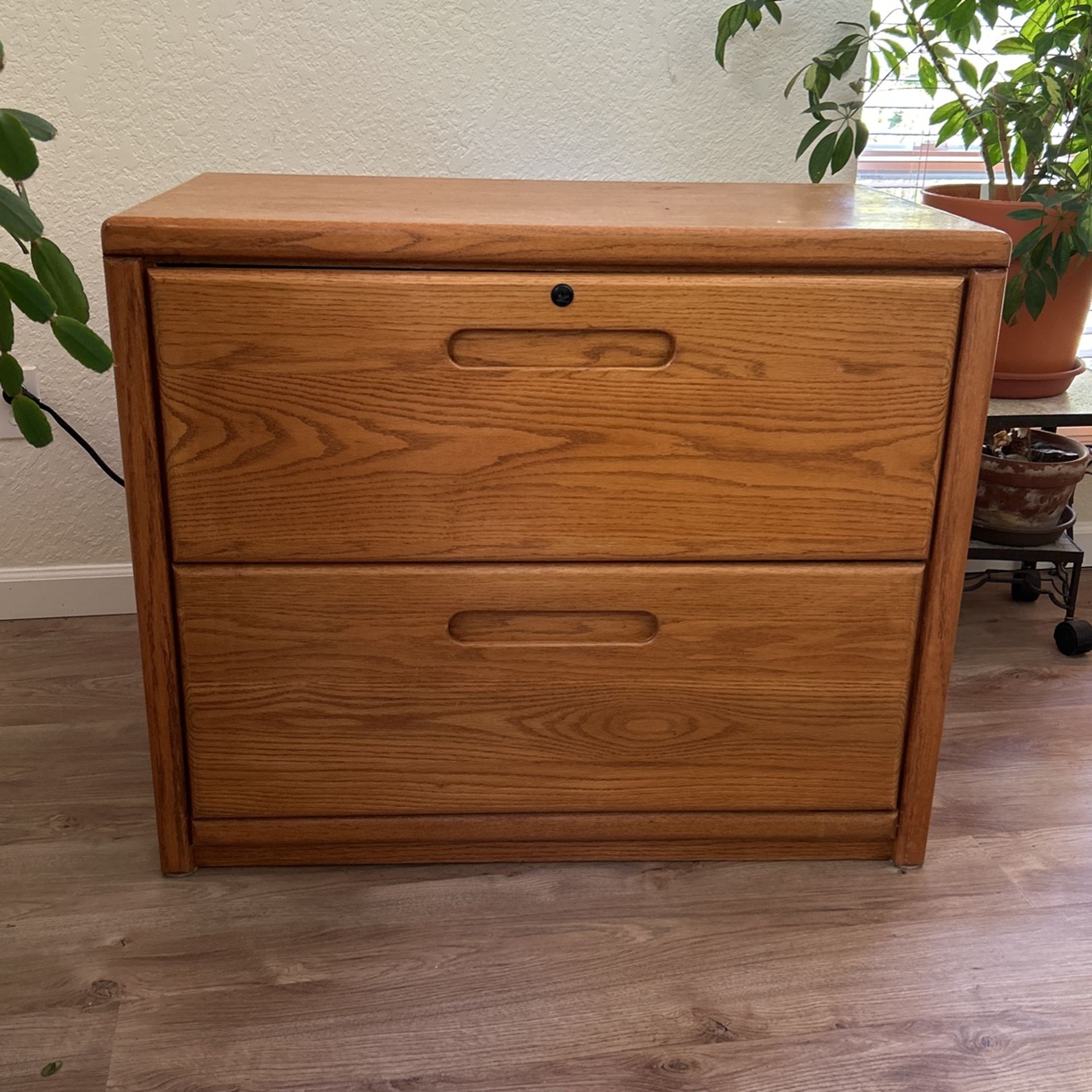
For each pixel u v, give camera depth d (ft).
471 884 3.32
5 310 2.29
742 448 2.98
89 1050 2.68
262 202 3.09
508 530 3.02
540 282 2.80
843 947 3.08
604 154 4.57
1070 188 4.21
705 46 4.47
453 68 4.37
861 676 3.21
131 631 4.79
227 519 2.95
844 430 2.97
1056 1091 2.63
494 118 4.46
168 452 2.87
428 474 2.95
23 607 4.86
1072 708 4.33
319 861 3.37
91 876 3.29
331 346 2.81
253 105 4.33
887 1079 2.65
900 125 4.98
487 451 2.94
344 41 4.29
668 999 2.89
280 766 3.21
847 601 3.13
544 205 3.22
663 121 4.55
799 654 3.18
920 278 2.85
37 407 2.47
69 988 2.87
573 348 2.88
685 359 2.88
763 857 3.45
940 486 3.05
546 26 4.36
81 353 2.36
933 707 3.24
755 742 3.27
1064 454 4.85
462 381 2.87
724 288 2.82
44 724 4.07
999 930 3.15
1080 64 4.10
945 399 2.96
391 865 3.39
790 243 2.80
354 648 3.10
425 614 3.08
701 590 3.10
